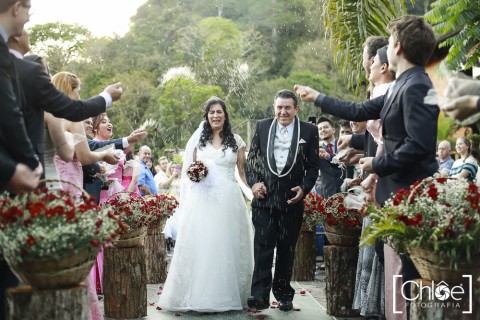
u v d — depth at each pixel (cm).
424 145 435
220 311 698
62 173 578
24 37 446
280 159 693
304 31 5034
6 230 349
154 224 921
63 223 353
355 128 739
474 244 361
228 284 707
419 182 407
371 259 596
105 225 365
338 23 933
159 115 3400
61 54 4734
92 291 559
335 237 664
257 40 4962
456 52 752
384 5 926
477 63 759
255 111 4209
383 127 473
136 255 675
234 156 747
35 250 342
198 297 702
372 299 586
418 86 444
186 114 3362
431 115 440
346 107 507
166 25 4941
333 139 996
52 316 352
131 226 671
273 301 749
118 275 673
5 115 357
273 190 689
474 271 373
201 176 721
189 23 5016
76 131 562
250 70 4384
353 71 965
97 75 4600
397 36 462
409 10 3198
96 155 571
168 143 3278
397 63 466
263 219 691
